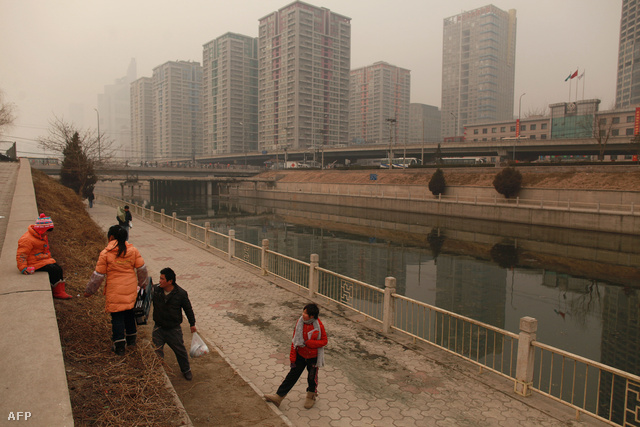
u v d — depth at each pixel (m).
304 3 145.38
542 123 100.75
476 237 35.09
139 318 5.52
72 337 5.23
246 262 14.37
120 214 18.84
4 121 39.38
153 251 16.59
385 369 6.70
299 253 27.92
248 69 169.75
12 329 3.77
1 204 12.51
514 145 64.75
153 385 4.51
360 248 30.02
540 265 24.98
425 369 6.73
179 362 5.71
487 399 5.83
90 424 3.68
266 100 159.88
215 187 97.69
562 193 40.03
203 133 182.50
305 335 5.26
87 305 6.40
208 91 175.88
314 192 70.00
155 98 193.88
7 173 22.58
